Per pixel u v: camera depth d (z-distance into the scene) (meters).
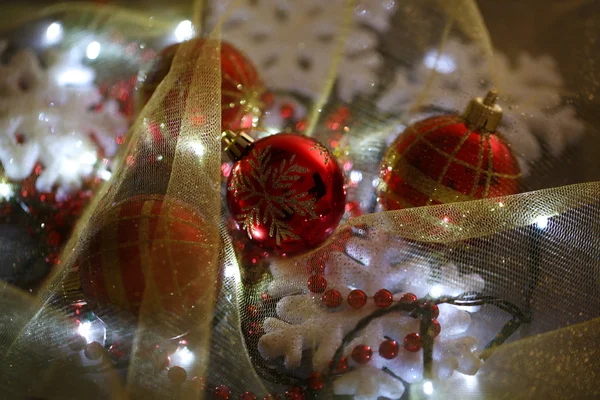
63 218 0.48
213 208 0.40
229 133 0.41
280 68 0.56
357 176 0.48
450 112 0.50
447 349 0.39
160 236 0.38
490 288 0.40
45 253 0.47
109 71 0.56
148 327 0.38
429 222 0.40
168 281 0.38
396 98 0.52
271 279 0.41
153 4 0.62
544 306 0.40
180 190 0.40
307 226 0.39
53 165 0.49
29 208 0.48
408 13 0.57
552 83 0.54
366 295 0.39
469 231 0.40
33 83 0.52
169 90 0.43
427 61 0.55
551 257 0.40
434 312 0.39
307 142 0.40
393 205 0.43
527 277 0.40
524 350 0.40
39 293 0.44
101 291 0.38
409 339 0.38
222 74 0.47
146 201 0.39
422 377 0.38
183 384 0.39
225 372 0.39
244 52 0.55
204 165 0.40
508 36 0.59
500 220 0.40
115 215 0.39
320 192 0.39
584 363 0.39
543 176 0.48
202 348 0.39
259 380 0.39
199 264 0.38
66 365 0.40
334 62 0.56
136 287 0.38
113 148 0.50
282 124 0.52
